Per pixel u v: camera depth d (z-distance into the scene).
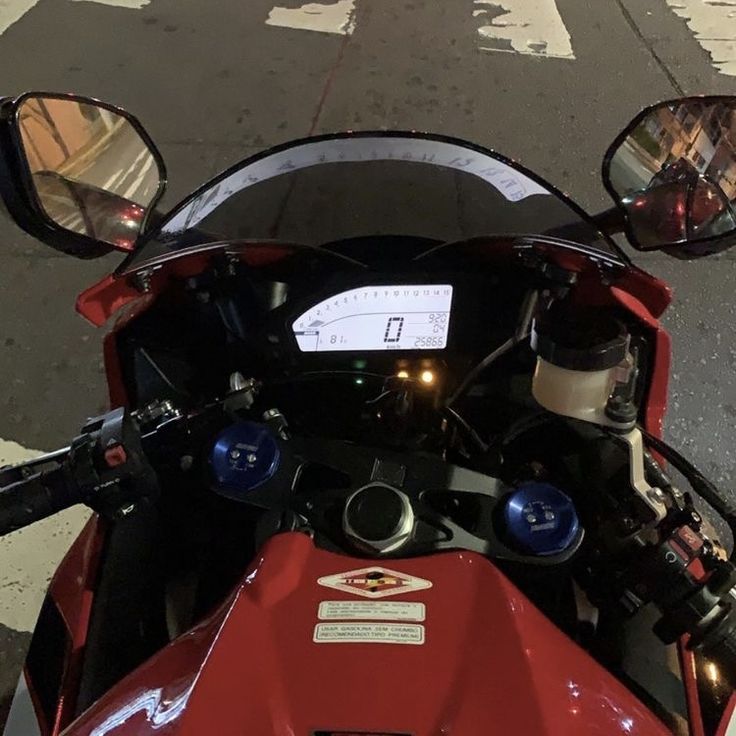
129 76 2.68
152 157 0.98
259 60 2.76
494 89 2.64
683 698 0.67
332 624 0.52
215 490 0.64
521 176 0.88
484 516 0.62
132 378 0.84
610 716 0.51
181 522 0.76
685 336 1.85
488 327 0.76
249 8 3.03
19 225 0.82
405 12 3.02
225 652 0.51
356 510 0.59
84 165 0.88
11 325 1.89
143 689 0.54
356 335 0.75
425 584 0.54
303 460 0.65
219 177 0.92
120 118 0.95
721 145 0.85
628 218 0.84
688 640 0.63
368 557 0.58
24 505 0.60
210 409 0.73
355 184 0.88
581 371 0.60
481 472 0.68
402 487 0.63
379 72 2.71
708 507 1.52
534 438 0.75
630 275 0.79
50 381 1.78
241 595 0.55
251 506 0.70
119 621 0.74
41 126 0.83
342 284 0.74
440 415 0.75
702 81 2.72
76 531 1.52
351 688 0.49
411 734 0.47
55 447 1.67
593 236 0.82
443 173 0.88
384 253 0.80
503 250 0.76
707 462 1.62
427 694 0.49
